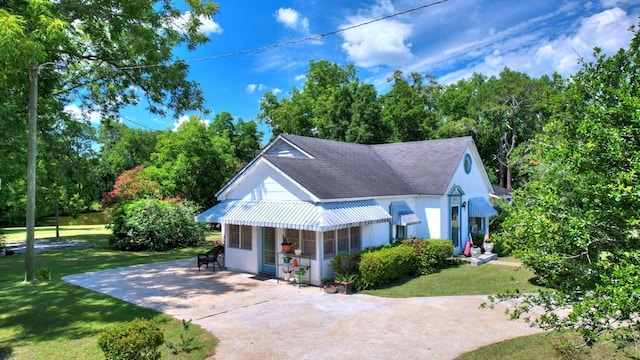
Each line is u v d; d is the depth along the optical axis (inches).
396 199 998.4
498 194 1448.1
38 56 571.8
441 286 758.5
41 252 1286.9
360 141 1929.1
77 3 843.4
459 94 2623.0
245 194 913.5
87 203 2265.0
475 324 534.0
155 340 384.2
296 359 428.5
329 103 2228.1
